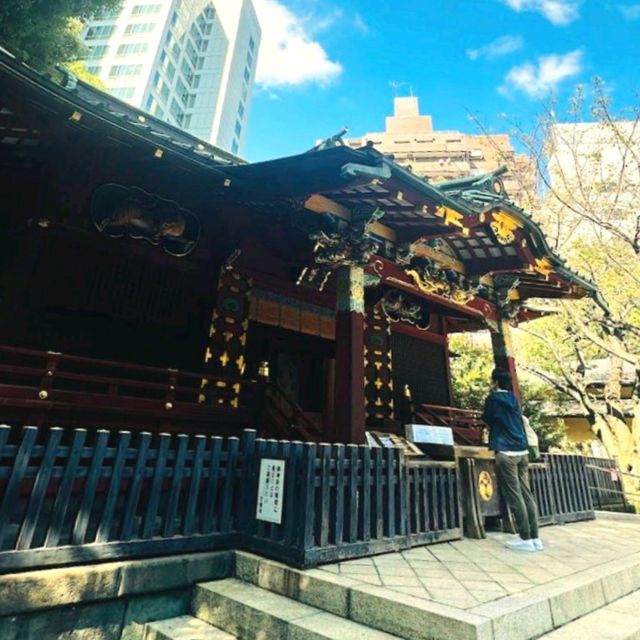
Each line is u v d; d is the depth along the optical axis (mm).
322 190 5652
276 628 3035
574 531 5969
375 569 3646
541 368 16000
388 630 2869
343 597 3150
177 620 3547
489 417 5141
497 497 5812
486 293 9570
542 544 4738
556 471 6918
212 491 4109
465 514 5312
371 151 5004
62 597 3117
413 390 11062
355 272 6605
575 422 18469
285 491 3941
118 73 52094
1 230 6422
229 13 66438
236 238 7758
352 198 6223
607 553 4621
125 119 5141
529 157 13430
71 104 4664
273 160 5680
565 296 9820
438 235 7164
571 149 12578
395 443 6195
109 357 6484
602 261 12859
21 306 5824
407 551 4352
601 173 12992
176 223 7215
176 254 7395
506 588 3260
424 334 11781
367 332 10484
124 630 3387
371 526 4230
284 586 3527
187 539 3854
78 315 6301
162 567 3605
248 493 4258
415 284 8031
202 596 3646
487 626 2566
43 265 6051
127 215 6695
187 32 60688
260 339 8602
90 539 3635
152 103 52562
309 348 9297
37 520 3201
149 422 6152
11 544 3367
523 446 4895
